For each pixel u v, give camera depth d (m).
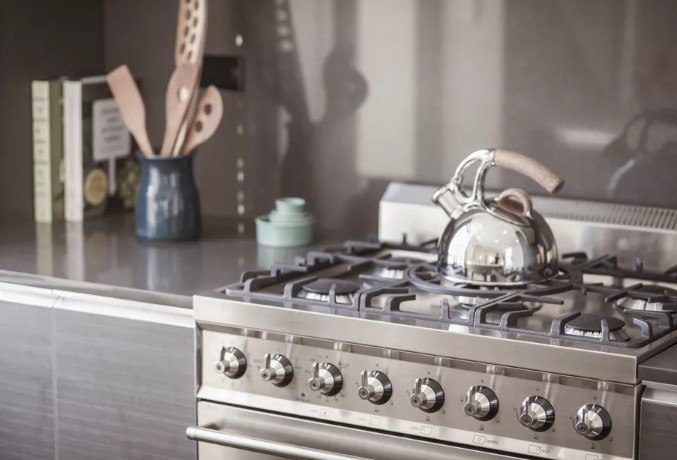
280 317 1.90
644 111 2.27
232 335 1.98
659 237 2.19
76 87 2.67
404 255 2.35
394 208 2.45
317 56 2.61
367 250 2.35
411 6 2.48
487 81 2.42
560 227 2.29
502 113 2.42
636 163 2.29
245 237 2.57
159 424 2.10
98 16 2.85
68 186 2.72
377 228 2.60
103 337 2.14
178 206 2.49
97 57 2.86
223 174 2.78
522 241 1.97
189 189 2.51
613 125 2.31
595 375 1.64
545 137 2.38
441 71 2.47
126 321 2.10
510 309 1.85
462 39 2.43
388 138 2.55
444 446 1.79
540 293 1.94
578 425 1.66
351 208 2.62
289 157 2.69
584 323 1.75
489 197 2.39
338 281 2.03
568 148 2.36
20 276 2.21
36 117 2.69
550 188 1.94
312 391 1.91
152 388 2.10
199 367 2.02
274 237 2.46
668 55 2.23
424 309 1.93
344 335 1.84
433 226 2.41
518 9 2.37
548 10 2.34
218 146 2.77
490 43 2.40
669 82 2.24
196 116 2.51
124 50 2.86
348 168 2.62
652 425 1.62
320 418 1.90
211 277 2.17
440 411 1.79
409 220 2.43
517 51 2.38
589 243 2.26
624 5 2.26
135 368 2.11
